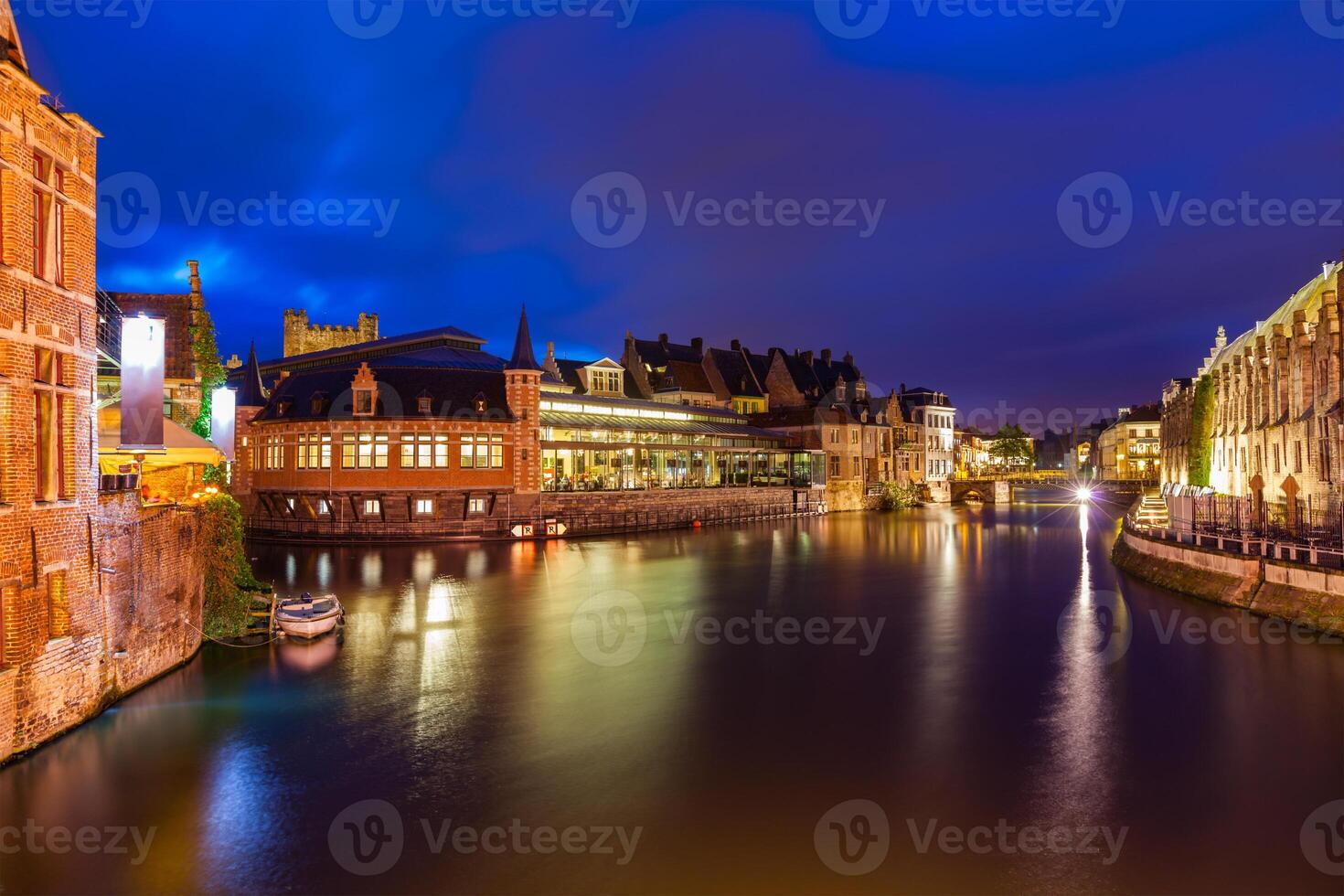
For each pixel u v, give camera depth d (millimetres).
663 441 77500
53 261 16938
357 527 59312
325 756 17766
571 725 19797
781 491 87250
